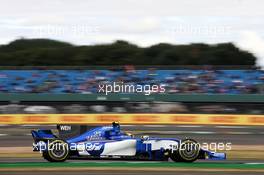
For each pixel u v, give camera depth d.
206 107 60.91
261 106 59.59
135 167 23.25
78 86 75.88
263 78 73.06
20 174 20.98
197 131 45.84
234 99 61.09
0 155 28.52
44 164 23.94
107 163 24.64
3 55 104.88
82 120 52.00
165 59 103.31
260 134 43.19
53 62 104.69
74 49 106.12
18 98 62.34
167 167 23.33
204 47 104.44
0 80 77.69
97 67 77.94
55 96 62.72
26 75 77.94
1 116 52.06
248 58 102.19
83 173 21.27
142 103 61.84
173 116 52.59
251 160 26.84
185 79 74.88
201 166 23.86
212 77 74.56
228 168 23.36
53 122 52.12
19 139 37.94
